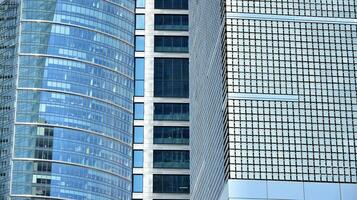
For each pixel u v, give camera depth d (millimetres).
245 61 108500
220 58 115938
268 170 101812
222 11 114562
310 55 109375
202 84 151750
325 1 112562
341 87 107375
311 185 101188
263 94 106375
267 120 104750
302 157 102688
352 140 104000
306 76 107875
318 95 106688
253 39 110000
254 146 103000
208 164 134375
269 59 108812
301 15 111625
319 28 111000
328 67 108625
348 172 102188
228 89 106500
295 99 106125
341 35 110750
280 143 103375
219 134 114938
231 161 102000
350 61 109188
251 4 111938
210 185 128875
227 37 109812
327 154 103125
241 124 104250
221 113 112812
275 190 100688
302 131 104188
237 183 100812
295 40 110125
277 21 111188
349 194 101000
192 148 183625
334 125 104875
